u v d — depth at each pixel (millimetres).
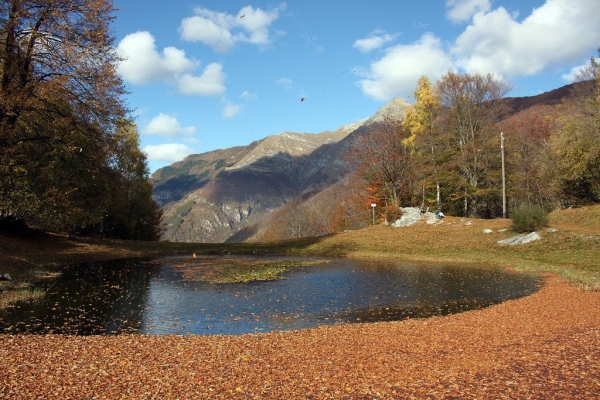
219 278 21875
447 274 22625
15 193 23156
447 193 47344
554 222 32406
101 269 24875
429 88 46969
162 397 6516
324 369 7984
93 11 20875
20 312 13719
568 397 6297
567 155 33406
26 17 19203
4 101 18453
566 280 19156
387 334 10852
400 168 47375
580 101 43156
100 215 30094
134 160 45562
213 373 7664
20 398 6227
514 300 15273
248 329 12164
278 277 22297
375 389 6922
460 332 10906
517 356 8477
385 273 23359
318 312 14312
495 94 44719
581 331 10297
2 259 21969
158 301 15992
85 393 6547
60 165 24500
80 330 11820
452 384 7043
